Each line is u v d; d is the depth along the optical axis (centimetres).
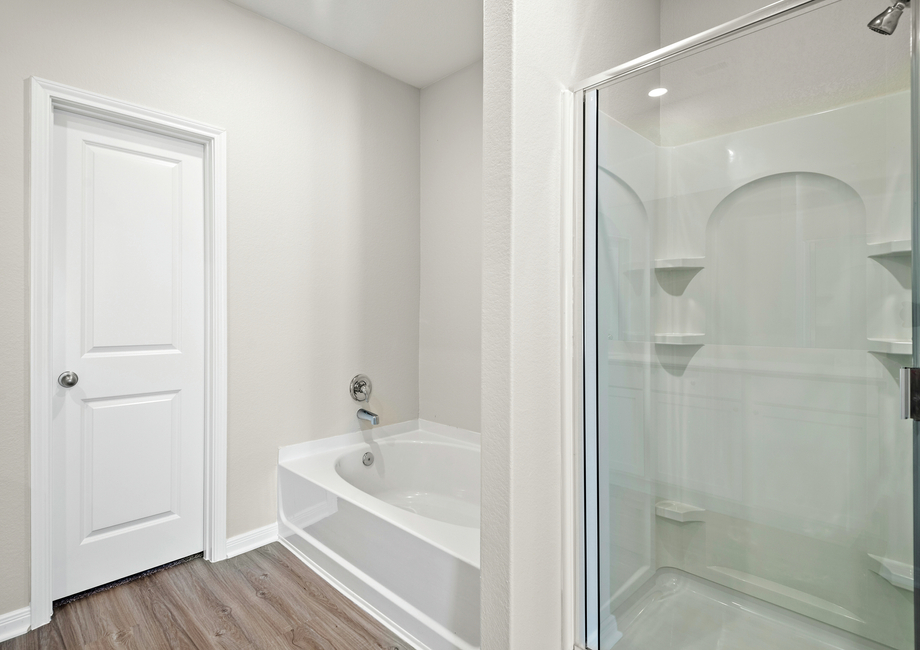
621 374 134
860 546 100
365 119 274
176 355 212
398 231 292
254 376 230
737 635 116
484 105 128
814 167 104
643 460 130
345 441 265
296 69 244
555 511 138
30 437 169
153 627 171
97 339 191
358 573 189
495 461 127
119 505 197
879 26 95
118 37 188
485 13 128
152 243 205
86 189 188
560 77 139
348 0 219
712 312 119
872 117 97
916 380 91
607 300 135
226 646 162
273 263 236
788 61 106
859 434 100
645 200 128
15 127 166
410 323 300
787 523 109
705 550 121
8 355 166
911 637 95
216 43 215
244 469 227
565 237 138
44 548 173
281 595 192
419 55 265
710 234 119
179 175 212
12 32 166
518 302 124
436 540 160
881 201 96
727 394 118
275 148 236
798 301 107
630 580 132
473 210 273
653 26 200
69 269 185
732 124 115
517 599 125
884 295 96
